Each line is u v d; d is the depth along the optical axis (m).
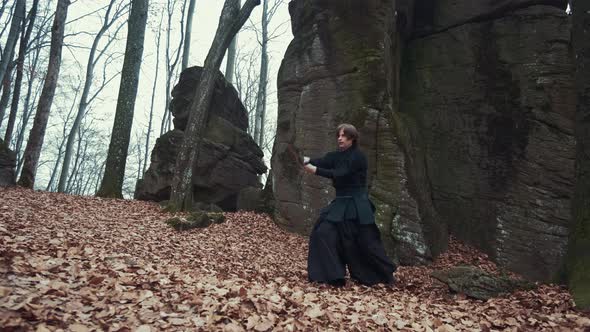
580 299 4.36
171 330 2.75
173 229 8.22
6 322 2.37
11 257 3.60
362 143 8.76
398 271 7.09
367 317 3.53
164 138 13.17
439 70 10.17
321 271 4.83
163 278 3.88
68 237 5.55
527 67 9.06
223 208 13.02
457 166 9.35
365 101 9.03
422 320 3.64
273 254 7.47
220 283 3.98
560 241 7.99
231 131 13.71
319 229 4.98
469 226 8.91
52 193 11.26
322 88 9.72
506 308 4.31
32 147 12.46
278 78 10.88
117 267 4.05
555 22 9.06
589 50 5.32
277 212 10.05
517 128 8.88
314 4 10.16
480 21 9.98
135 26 13.95
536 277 7.99
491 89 9.38
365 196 5.11
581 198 5.18
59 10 13.09
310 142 9.66
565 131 8.45
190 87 14.62
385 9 9.41
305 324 3.13
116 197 12.84
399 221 8.00
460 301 4.59
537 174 8.48
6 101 16.27
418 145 9.42
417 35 10.87
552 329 3.60
